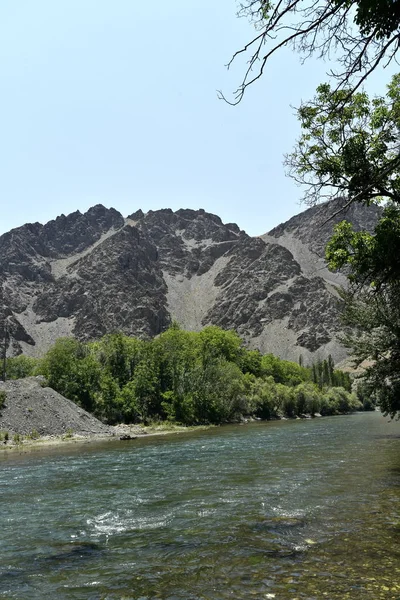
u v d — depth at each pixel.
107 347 97.31
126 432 64.75
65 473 26.22
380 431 49.12
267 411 113.38
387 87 19.55
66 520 14.34
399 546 9.84
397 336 30.75
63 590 8.43
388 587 7.72
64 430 56.78
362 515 12.60
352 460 24.77
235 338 162.12
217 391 91.75
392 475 18.84
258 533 11.52
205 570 9.06
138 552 10.59
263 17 8.20
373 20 8.14
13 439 49.75
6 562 10.29
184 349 112.00
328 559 9.27
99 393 79.56
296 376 185.00
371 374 34.00
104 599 7.87
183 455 33.22
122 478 23.19
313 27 7.93
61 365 78.56
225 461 28.08
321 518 12.59
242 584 8.20
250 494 16.73
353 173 19.89
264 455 30.28
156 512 14.78
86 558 10.33
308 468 22.59
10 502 17.84
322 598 7.38
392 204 23.22
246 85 8.36
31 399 59.03
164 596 7.84
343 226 24.02
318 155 20.38
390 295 27.89
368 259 22.41
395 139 19.52
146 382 85.44
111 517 14.45
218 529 12.18
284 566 9.02
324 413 138.25
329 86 14.07
